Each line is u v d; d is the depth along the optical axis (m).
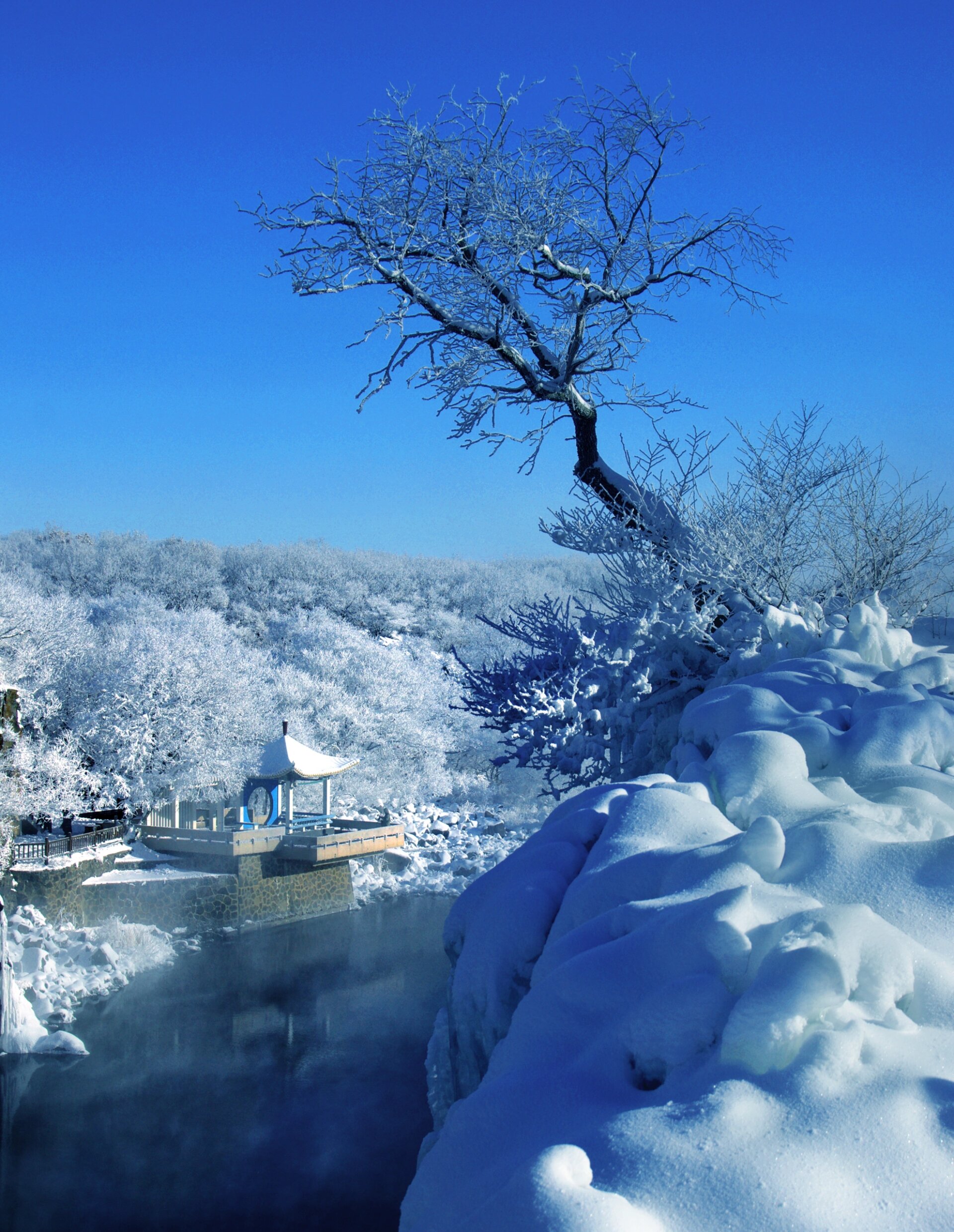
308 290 11.97
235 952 27.83
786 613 9.87
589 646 11.72
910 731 6.62
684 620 11.77
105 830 31.47
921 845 4.52
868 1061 3.24
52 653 35.72
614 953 4.15
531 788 47.09
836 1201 2.72
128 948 27.12
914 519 13.61
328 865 32.84
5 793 27.56
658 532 12.70
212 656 36.03
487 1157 3.52
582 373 12.55
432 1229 3.40
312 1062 20.34
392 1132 17.31
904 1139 2.89
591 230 12.20
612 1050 3.72
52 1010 22.64
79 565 75.88
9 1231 14.05
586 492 13.43
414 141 11.85
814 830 4.80
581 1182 2.88
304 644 52.62
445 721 50.78
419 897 34.44
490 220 11.95
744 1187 2.79
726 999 3.60
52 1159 16.28
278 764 33.19
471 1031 5.41
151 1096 18.73
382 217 11.98
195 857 31.31
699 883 4.55
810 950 3.42
